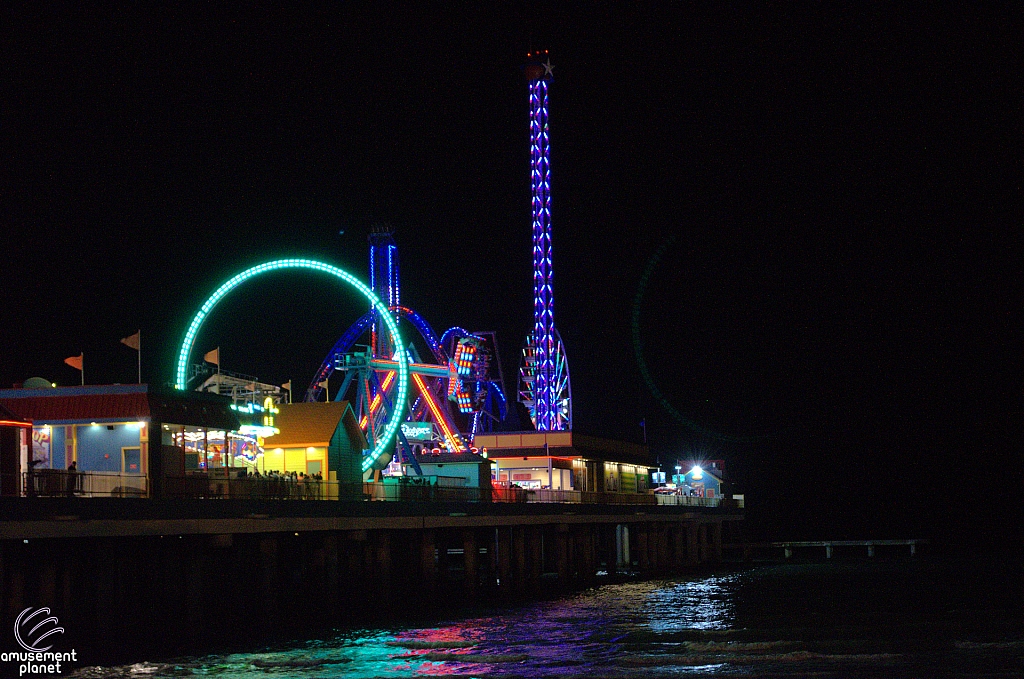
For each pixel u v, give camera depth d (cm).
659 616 5844
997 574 8600
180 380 7569
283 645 4706
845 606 6303
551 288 11331
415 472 8700
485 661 4400
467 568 6378
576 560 8494
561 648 4719
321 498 5275
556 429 10462
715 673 4172
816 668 4244
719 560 11025
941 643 4772
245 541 5100
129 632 4391
